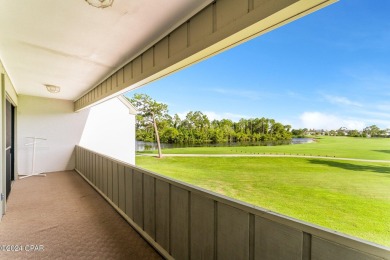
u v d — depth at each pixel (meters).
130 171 2.93
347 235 0.97
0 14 1.83
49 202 3.82
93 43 2.43
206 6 1.71
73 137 6.58
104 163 4.04
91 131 6.89
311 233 1.08
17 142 5.63
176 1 1.64
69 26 2.05
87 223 2.99
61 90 5.06
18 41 2.39
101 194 4.16
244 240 1.41
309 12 1.22
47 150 6.19
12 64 3.18
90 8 1.74
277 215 1.23
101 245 2.43
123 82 3.28
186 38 1.95
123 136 7.31
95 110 6.98
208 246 1.69
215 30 1.64
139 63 2.81
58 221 3.05
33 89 5.09
